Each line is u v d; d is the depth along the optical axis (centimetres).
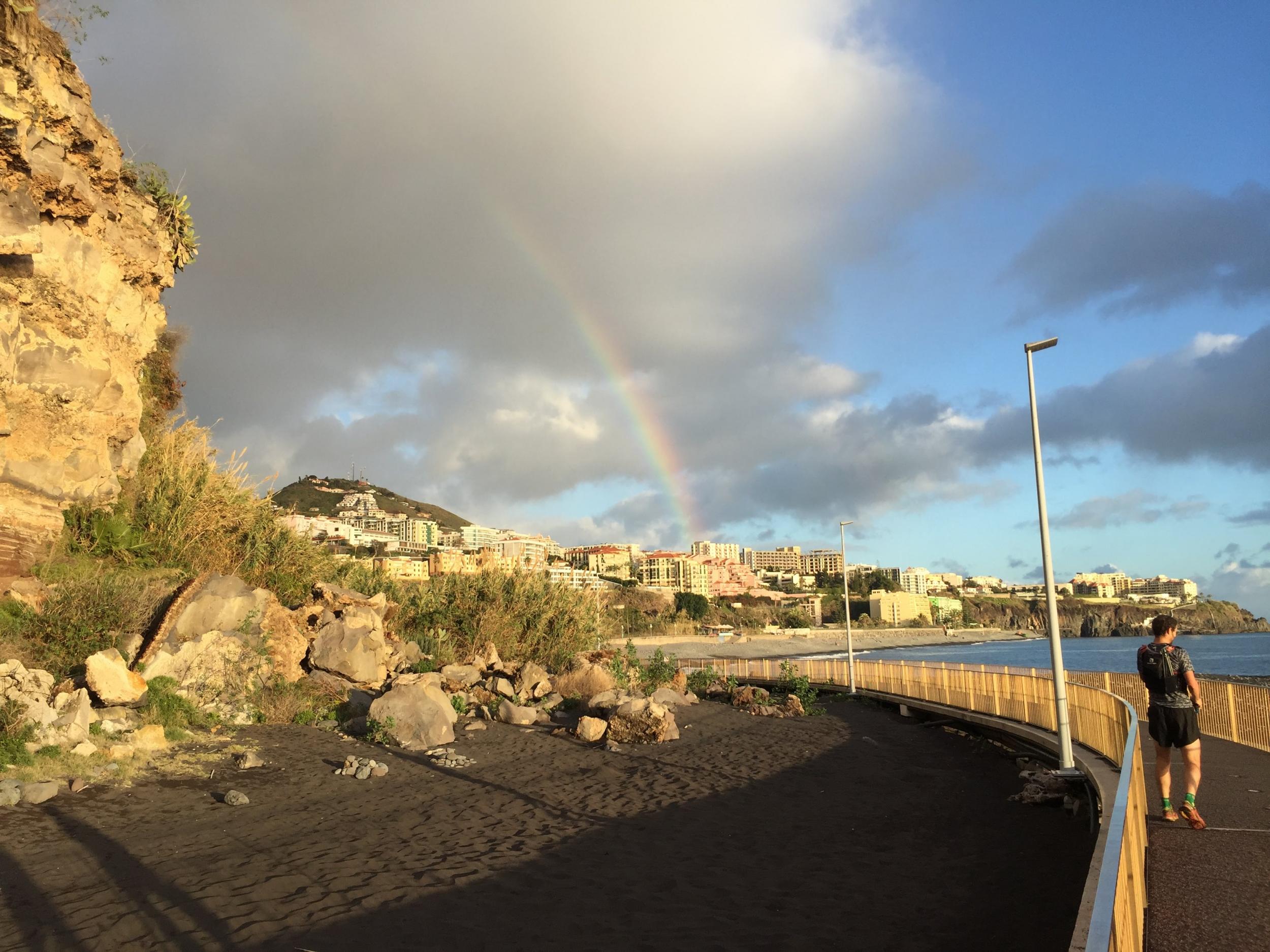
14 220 1439
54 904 716
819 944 746
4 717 1136
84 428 1755
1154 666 880
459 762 1542
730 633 17062
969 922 808
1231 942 531
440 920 756
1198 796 1023
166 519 1952
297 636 1944
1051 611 1422
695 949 727
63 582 1575
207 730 1528
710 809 1316
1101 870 354
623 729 1970
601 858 1005
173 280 2164
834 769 1739
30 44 1487
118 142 1820
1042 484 1460
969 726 2369
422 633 2734
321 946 675
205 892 775
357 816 1119
